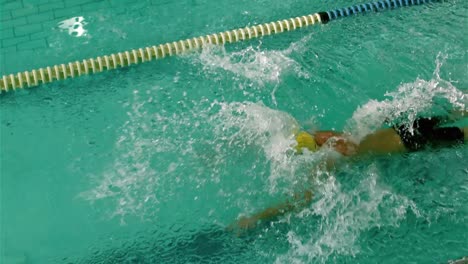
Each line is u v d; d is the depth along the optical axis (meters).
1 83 3.05
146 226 2.31
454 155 2.48
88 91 3.03
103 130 2.76
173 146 2.64
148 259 2.16
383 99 2.82
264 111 2.77
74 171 2.55
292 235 2.24
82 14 3.59
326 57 3.21
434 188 2.37
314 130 2.62
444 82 2.90
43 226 2.32
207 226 2.29
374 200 2.33
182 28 3.47
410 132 2.51
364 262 2.12
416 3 3.70
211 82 3.04
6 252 2.20
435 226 2.24
